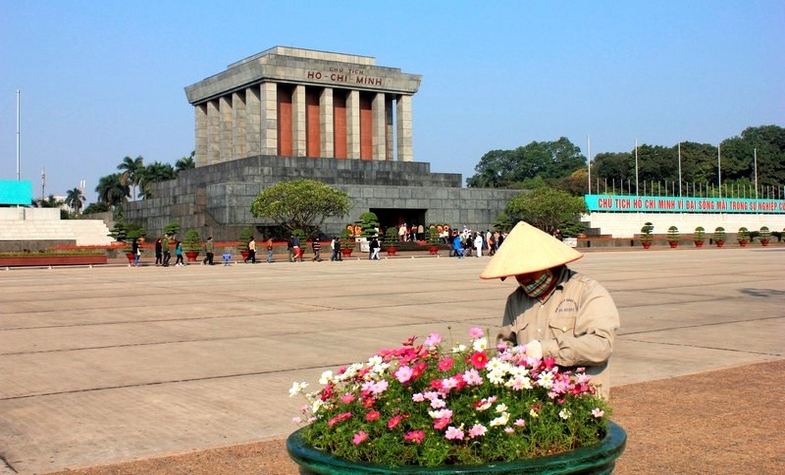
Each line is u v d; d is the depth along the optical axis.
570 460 3.87
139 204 80.50
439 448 3.92
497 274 5.27
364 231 65.50
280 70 75.88
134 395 10.21
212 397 10.03
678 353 12.91
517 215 75.50
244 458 7.43
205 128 88.50
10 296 25.12
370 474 3.83
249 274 37.03
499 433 4.00
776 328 15.82
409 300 22.55
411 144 83.94
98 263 51.19
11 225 68.75
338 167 76.88
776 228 100.56
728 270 34.53
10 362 12.73
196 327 16.95
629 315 18.09
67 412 9.34
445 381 4.15
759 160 138.62
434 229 68.19
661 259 46.34
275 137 75.94
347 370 4.70
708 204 94.75
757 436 7.91
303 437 4.40
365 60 82.88
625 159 135.50
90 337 15.52
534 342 4.96
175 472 7.05
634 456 7.29
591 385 4.69
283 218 62.88
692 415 8.76
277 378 11.20
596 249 70.44
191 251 55.34
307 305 21.48
